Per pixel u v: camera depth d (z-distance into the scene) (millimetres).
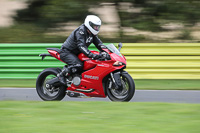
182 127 16641
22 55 35844
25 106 21781
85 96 25016
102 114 19531
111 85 24406
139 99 26125
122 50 35562
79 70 24906
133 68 35594
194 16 48094
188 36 47281
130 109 20781
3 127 16781
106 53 24203
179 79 35500
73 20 50188
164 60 35375
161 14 48562
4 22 52438
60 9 49156
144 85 32656
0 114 19656
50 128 16547
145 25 48094
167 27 48812
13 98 26500
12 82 34562
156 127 16656
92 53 24297
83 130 16172
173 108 21062
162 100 25719
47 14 49688
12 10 53812
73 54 25094
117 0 49125
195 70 35188
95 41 26109
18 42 45844
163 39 46031
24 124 17359
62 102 23094
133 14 49344
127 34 46969
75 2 49062
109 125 17109
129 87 23781
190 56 35188
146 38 46188
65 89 25297
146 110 20500
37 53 35656
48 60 35688
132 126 16875
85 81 24719
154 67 35406
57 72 25297
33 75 35875
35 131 16016
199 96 27219
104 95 24672
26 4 52281
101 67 24266
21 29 49719
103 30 48094
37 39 46375
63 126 16938
